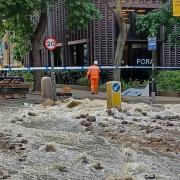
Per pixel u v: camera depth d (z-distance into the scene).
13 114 20.39
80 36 44.44
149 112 20.42
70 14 36.41
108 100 20.66
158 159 11.52
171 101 27.75
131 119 18.16
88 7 36.31
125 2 40.25
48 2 31.52
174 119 18.48
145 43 41.69
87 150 12.53
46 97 28.28
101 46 41.34
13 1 34.47
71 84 43.84
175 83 32.47
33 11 37.41
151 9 41.00
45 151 12.34
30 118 18.80
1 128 16.33
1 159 11.40
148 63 41.56
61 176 9.87
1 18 36.16
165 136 14.63
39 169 10.44
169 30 33.47
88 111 20.08
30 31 38.00
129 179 9.45
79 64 45.66
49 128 16.41
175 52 41.53
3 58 71.69
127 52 41.69
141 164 10.75
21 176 9.82
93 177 9.79
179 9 24.92
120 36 32.44
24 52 44.22
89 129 15.88
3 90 29.48
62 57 48.38
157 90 32.72
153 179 9.62
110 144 13.39
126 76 41.00
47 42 29.08
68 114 19.58
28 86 30.02
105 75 40.62
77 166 10.75
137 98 29.86
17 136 14.62
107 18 40.81
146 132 15.34
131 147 12.95
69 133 15.26
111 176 9.74
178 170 10.47
